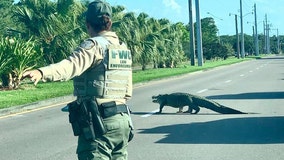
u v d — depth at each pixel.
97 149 3.68
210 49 91.88
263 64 64.06
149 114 14.05
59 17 29.73
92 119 3.65
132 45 40.94
